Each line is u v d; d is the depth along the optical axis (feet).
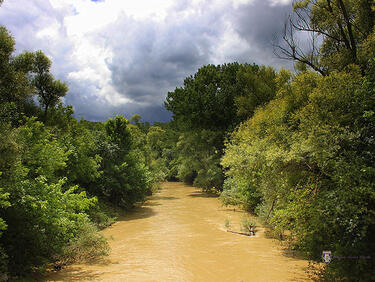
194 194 128.77
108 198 80.28
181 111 124.67
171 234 52.54
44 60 63.52
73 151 55.47
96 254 38.14
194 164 130.00
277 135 37.91
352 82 30.01
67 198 35.19
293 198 30.37
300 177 31.78
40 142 41.75
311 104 32.94
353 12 43.75
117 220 69.15
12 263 27.81
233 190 76.13
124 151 83.66
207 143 125.80
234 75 122.21
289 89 47.42
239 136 59.36
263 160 37.37
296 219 27.22
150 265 33.60
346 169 23.84
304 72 46.52
